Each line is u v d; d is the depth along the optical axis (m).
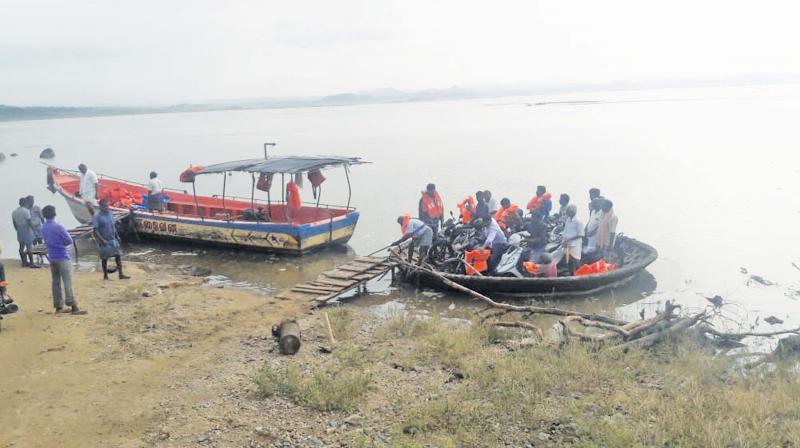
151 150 62.22
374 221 22.50
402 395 7.72
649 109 118.94
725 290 13.20
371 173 36.69
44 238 11.03
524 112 131.88
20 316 11.12
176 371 8.76
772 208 22.09
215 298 12.62
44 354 9.30
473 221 14.80
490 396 7.55
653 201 24.33
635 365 8.51
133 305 11.93
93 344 9.76
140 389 8.11
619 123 79.62
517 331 10.45
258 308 11.92
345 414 7.23
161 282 13.85
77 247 19.23
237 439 6.70
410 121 117.62
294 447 6.51
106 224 13.87
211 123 159.50
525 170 35.53
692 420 6.66
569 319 10.03
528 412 7.06
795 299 12.44
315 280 13.52
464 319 11.74
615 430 6.46
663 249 16.80
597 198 14.31
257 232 17.08
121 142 80.00
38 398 7.81
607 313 11.93
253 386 8.10
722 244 17.19
